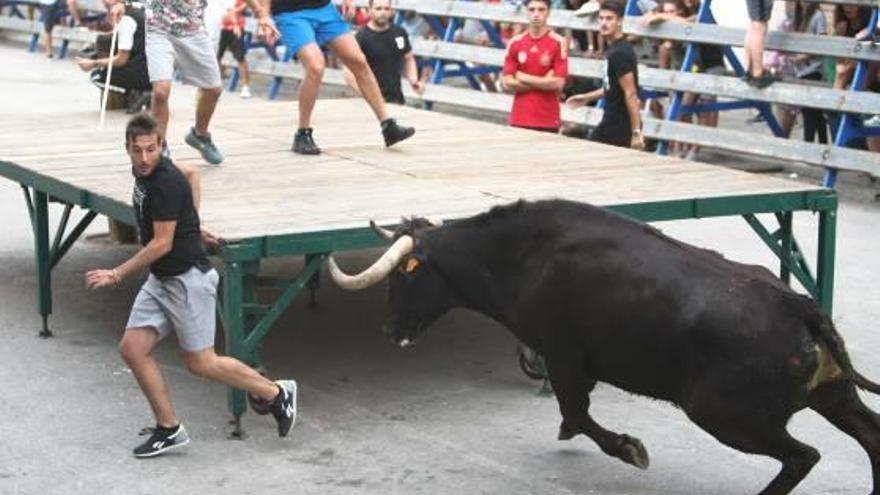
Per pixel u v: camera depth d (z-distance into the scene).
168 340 10.61
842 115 15.41
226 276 8.36
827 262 10.43
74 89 23.02
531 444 8.45
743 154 17.98
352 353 10.36
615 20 13.91
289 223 8.81
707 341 6.86
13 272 12.48
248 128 12.95
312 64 11.30
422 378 9.77
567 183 10.39
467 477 7.89
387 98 15.59
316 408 9.06
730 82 16.27
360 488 7.71
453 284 7.83
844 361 6.96
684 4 17.70
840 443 8.55
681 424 8.88
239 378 8.14
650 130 17.05
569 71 17.75
